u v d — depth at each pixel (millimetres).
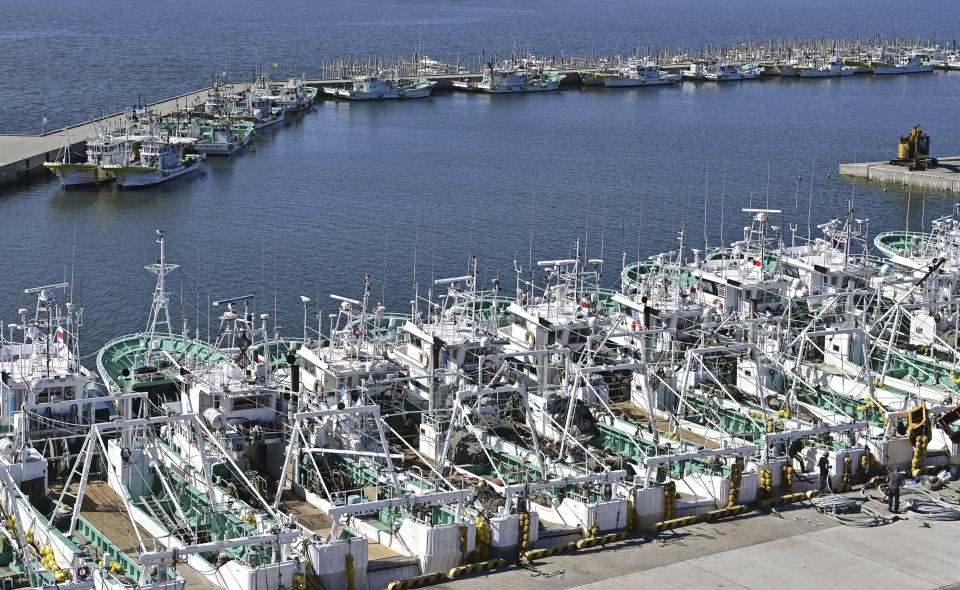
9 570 45188
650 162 167500
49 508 51562
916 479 55875
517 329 67312
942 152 188000
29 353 59938
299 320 90625
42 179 152250
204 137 175500
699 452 51688
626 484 52469
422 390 63125
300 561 43188
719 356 66625
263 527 46812
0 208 134125
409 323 64562
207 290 98875
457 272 105312
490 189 145000
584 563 46938
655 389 65125
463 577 45688
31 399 55500
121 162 150250
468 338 63250
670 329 64062
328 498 51500
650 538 49500
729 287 71750
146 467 51719
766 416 58844
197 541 46031
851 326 70000
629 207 134625
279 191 144375
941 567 46719
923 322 74312
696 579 45438
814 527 50688
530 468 55688
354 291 99062
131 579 41312
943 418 57875
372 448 57000
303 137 193125
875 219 133750
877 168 159125
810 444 59000
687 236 119812
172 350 66812
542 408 60938
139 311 92438
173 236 119562
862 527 50656
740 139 192750
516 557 47250
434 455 57812
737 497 52406
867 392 65688
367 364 59531
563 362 65688
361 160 168000
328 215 129625
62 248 114000
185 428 55969
